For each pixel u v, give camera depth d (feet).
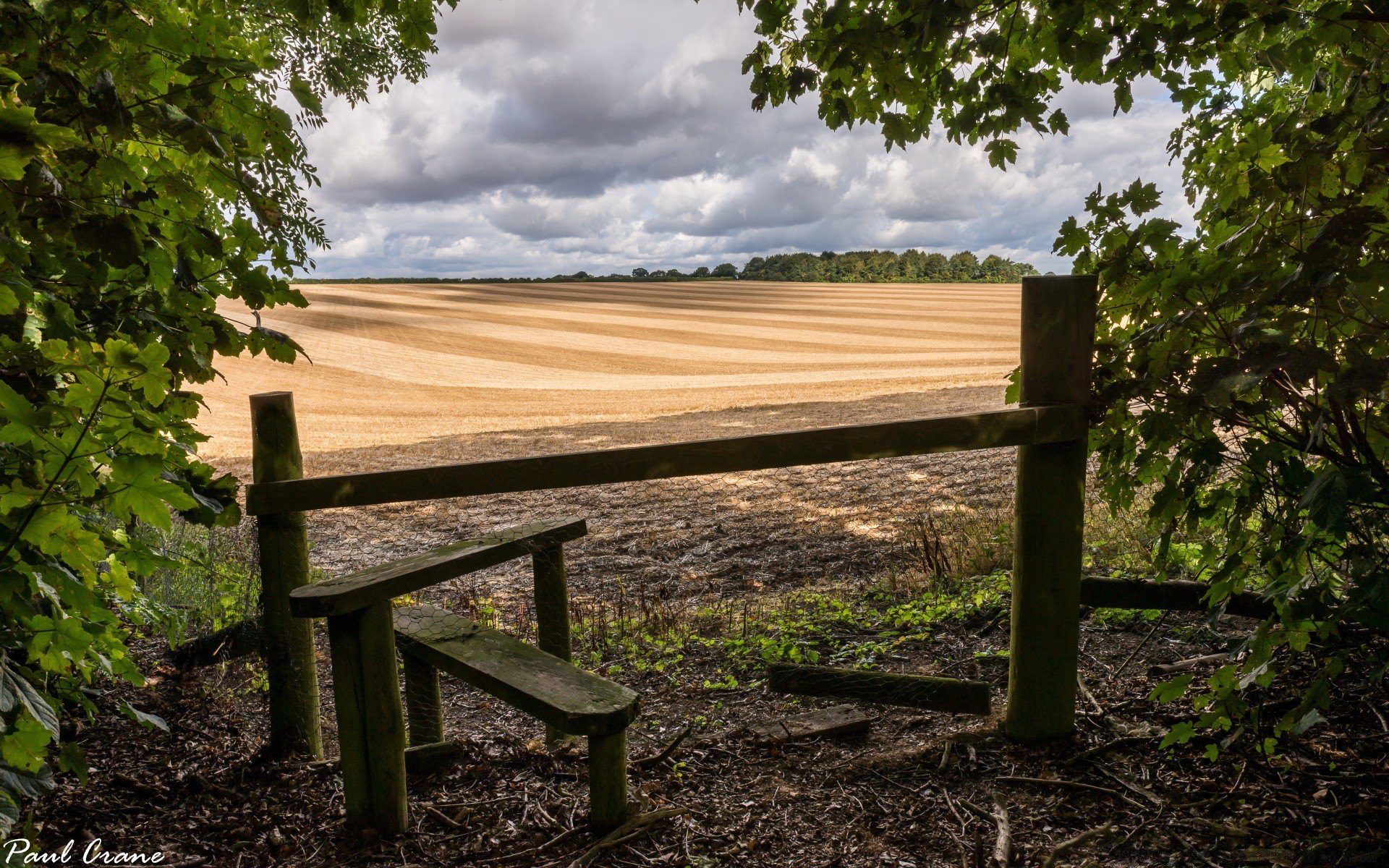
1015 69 10.19
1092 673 10.96
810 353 142.31
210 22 6.27
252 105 6.23
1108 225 8.43
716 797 8.50
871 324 192.44
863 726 9.95
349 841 7.89
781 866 7.24
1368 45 7.33
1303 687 9.11
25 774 5.53
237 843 7.92
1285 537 7.41
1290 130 7.08
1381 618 6.23
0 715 5.24
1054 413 8.29
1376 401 6.97
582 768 9.23
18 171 4.61
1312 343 6.45
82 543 5.48
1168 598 10.68
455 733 11.34
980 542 18.47
